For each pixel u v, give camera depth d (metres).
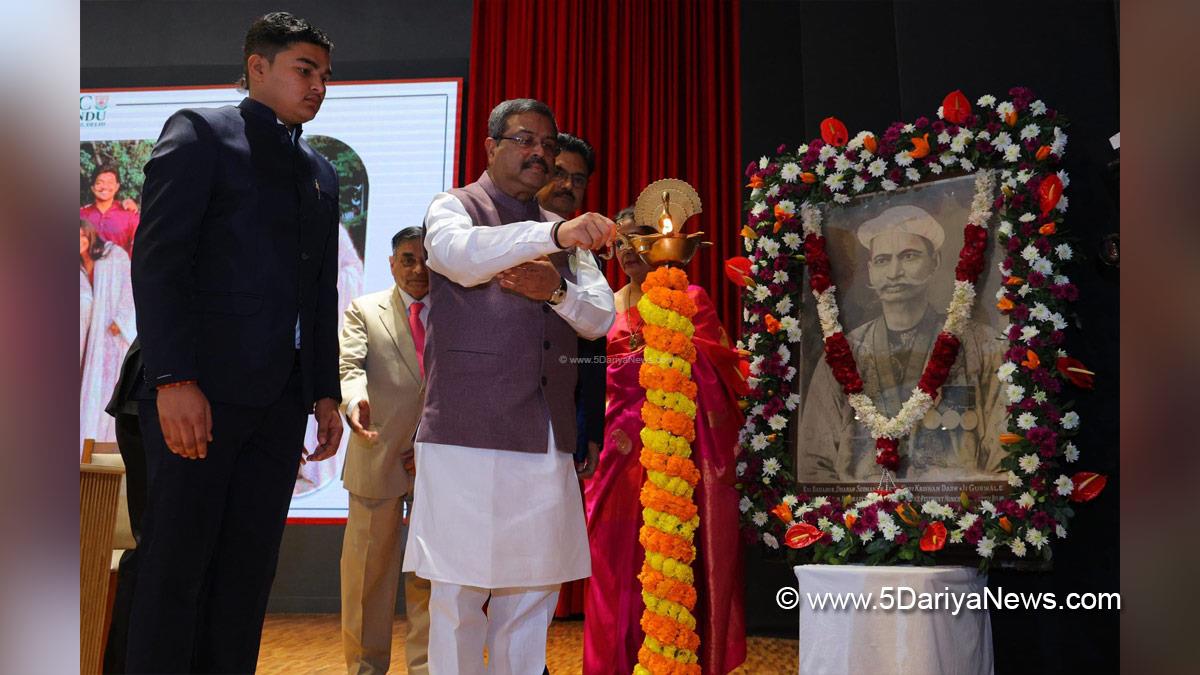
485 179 2.28
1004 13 3.65
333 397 2.34
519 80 6.01
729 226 5.73
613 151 5.86
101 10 6.39
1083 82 3.51
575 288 2.13
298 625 5.25
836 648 3.03
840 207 3.57
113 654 2.39
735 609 3.13
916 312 3.37
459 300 2.11
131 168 6.16
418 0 6.27
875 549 3.17
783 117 5.70
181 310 1.96
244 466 2.15
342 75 6.24
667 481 2.29
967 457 3.18
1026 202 3.17
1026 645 3.40
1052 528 3.02
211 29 6.36
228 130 2.13
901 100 3.74
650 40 5.96
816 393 3.53
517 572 2.01
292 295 2.16
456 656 2.01
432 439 2.05
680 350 2.30
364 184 6.08
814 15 4.78
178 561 1.96
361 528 3.36
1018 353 3.06
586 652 3.11
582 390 2.32
